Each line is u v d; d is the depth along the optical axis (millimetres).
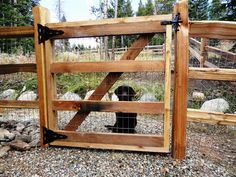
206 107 4746
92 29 2664
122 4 25109
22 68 3053
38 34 2795
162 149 2650
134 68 2605
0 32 2967
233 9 6832
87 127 3893
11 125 3703
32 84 7148
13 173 2289
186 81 2459
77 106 2824
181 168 2363
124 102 2682
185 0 2355
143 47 2633
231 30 2402
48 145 2971
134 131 3473
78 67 2760
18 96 6613
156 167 2393
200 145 3031
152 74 6066
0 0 13570
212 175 2230
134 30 2547
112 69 2668
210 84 6094
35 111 5102
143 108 2637
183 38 2408
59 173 2285
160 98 5531
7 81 7629
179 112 2508
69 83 7262
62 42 7695
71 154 2740
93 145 2832
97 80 7066
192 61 7777
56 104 2885
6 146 2863
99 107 2766
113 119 4375
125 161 2537
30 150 2861
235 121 2537
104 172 2301
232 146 3025
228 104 4824
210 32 2459
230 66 5219
